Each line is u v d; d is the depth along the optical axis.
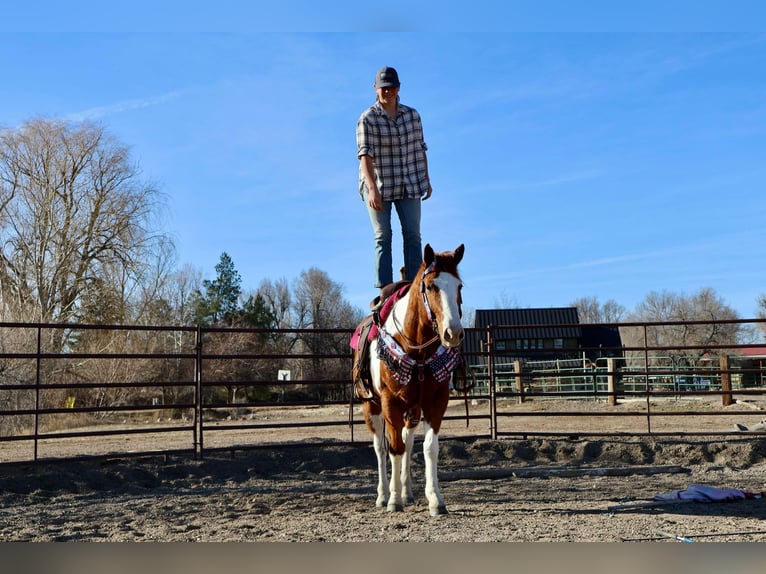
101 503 8.12
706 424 15.05
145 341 30.44
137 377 28.92
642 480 9.45
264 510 7.46
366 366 6.84
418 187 7.44
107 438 14.24
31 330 23.17
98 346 28.27
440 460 11.16
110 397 28.41
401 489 6.99
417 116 7.54
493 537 5.60
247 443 12.32
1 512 7.54
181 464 10.27
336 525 6.38
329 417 23.14
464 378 7.21
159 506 7.82
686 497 7.47
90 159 29.45
